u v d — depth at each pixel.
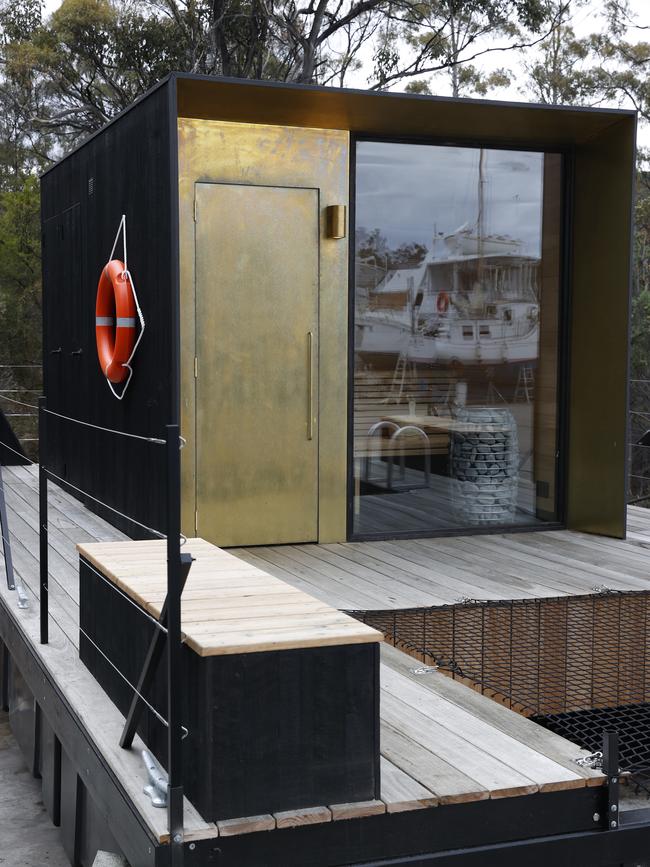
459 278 5.96
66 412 7.44
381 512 5.92
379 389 5.86
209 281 5.51
